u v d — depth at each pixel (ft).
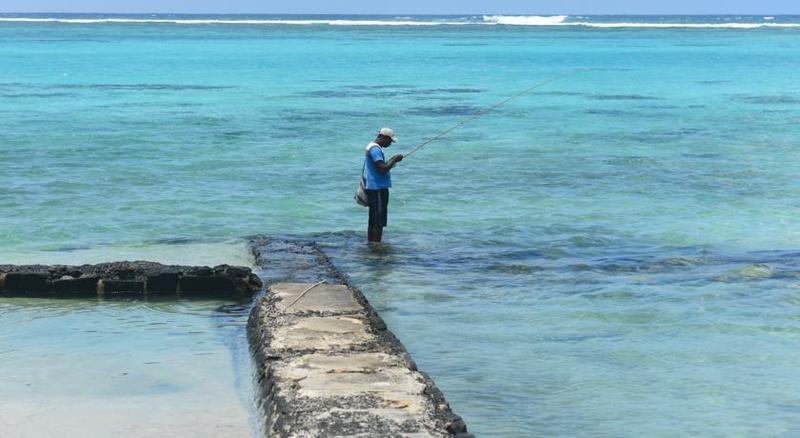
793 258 39.50
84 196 52.31
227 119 95.25
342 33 382.83
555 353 27.55
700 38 345.92
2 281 33.24
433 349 27.86
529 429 22.07
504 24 542.16
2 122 89.76
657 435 21.80
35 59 204.23
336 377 22.13
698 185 58.29
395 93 129.49
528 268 37.93
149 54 227.81
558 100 122.52
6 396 23.75
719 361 26.86
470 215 48.78
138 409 22.91
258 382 23.67
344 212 49.39
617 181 59.77
